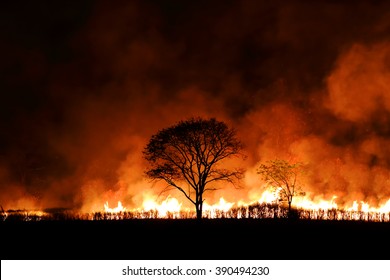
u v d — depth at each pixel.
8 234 69.75
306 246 60.75
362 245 61.34
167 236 68.50
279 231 73.25
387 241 64.38
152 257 54.94
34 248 59.66
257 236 68.62
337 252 57.09
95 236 68.31
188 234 70.31
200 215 86.31
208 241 64.62
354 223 83.06
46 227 77.25
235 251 58.00
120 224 81.25
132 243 63.00
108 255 55.94
